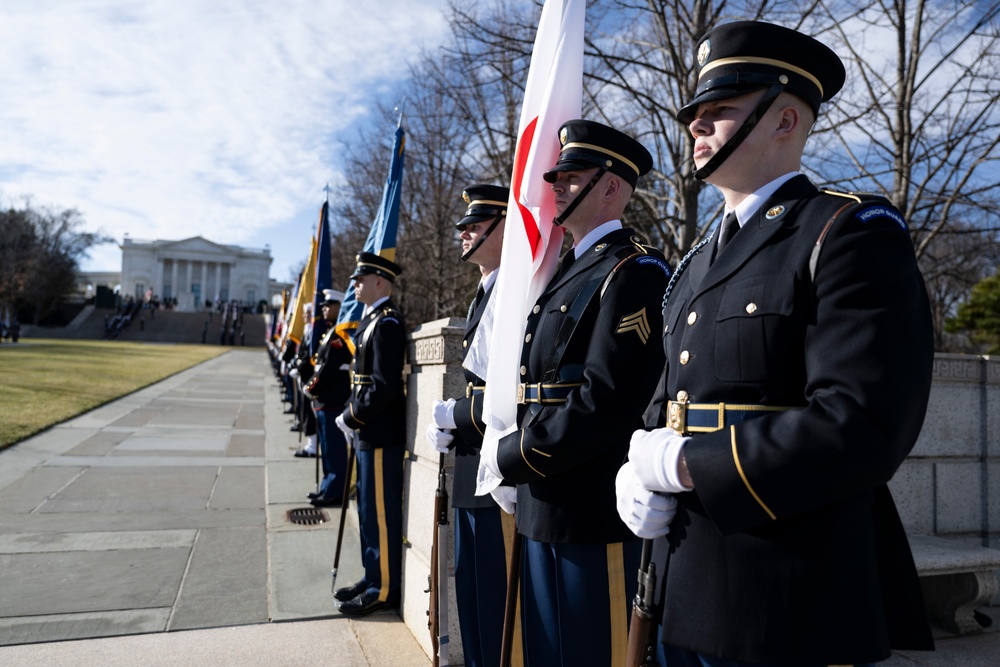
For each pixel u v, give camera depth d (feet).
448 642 10.89
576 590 7.93
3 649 12.23
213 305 327.06
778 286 5.19
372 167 60.44
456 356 12.36
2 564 16.55
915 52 25.22
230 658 12.08
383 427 14.42
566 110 9.39
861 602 4.95
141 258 323.98
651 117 31.58
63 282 232.94
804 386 5.14
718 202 34.60
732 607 5.08
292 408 51.06
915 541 13.92
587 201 8.70
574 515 7.95
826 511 5.02
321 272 30.14
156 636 12.94
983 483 15.37
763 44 5.62
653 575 5.71
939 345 53.78
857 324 4.67
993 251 33.96
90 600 14.49
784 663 4.88
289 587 15.40
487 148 38.42
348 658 12.15
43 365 75.92
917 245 27.22
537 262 8.95
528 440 7.63
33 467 27.73
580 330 8.13
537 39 9.82
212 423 42.91
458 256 45.50
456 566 10.95
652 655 5.63
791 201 5.52
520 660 9.64
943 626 13.57
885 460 4.44
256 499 23.68
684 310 5.97
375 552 14.35
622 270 7.98
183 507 22.38
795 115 5.76
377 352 14.17
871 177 27.35
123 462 29.45
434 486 12.46
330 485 22.79
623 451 8.15
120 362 92.32
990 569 12.96
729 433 4.97
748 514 4.79
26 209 233.14
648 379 7.60
